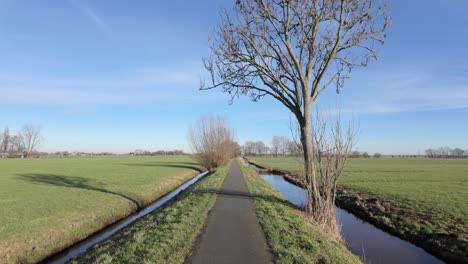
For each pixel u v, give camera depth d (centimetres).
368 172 4894
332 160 1212
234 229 995
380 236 1373
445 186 2930
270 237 898
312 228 1048
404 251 1168
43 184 2794
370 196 2280
